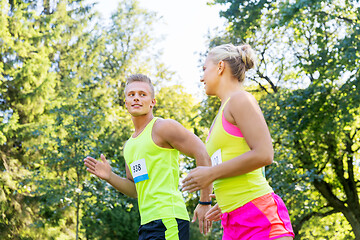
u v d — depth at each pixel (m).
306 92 13.45
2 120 14.36
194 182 2.22
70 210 13.86
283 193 11.73
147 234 3.30
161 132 3.31
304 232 18.31
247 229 2.32
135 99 3.41
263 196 2.32
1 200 13.72
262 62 15.99
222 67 2.46
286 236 2.27
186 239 3.29
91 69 19.89
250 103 2.23
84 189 10.19
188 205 15.68
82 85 18.95
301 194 11.91
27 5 17.42
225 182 2.39
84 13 19.73
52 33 17.27
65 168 10.25
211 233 13.05
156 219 3.25
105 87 20.02
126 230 13.72
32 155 14.80
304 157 15.50
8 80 15.40
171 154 3.37
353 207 16.27
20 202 14.23
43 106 15.57
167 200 3.27
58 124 10.59
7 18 16.11
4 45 15.60
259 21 15.01
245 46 2.55
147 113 3.46
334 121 13.98
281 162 11.75
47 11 19.03
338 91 13.39
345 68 12.91
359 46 12.38
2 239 13.84
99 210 10.18
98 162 3.67
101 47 20.41
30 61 15.61
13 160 14.45
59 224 14.08
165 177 3.31
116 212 13.75
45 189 10.11
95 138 11.20
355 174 17.58
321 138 15.34
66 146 10.35
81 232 14.42
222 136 2.37
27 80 15.48
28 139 14.71
